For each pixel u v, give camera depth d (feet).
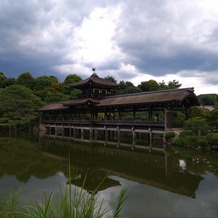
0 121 190.60
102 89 175.63
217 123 99.86
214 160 76.59
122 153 97.14
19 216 20.65
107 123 134.51
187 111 116.88
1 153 97.50
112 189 50.70
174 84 231.09
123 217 36.19
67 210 13.66
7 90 199.21
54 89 275.80
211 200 44.06
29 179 59.36
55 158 87.92
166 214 37.93
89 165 75.87
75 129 159.12
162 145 112.16
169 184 54.24
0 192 48.26
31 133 192.75
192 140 96.58
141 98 127.75
